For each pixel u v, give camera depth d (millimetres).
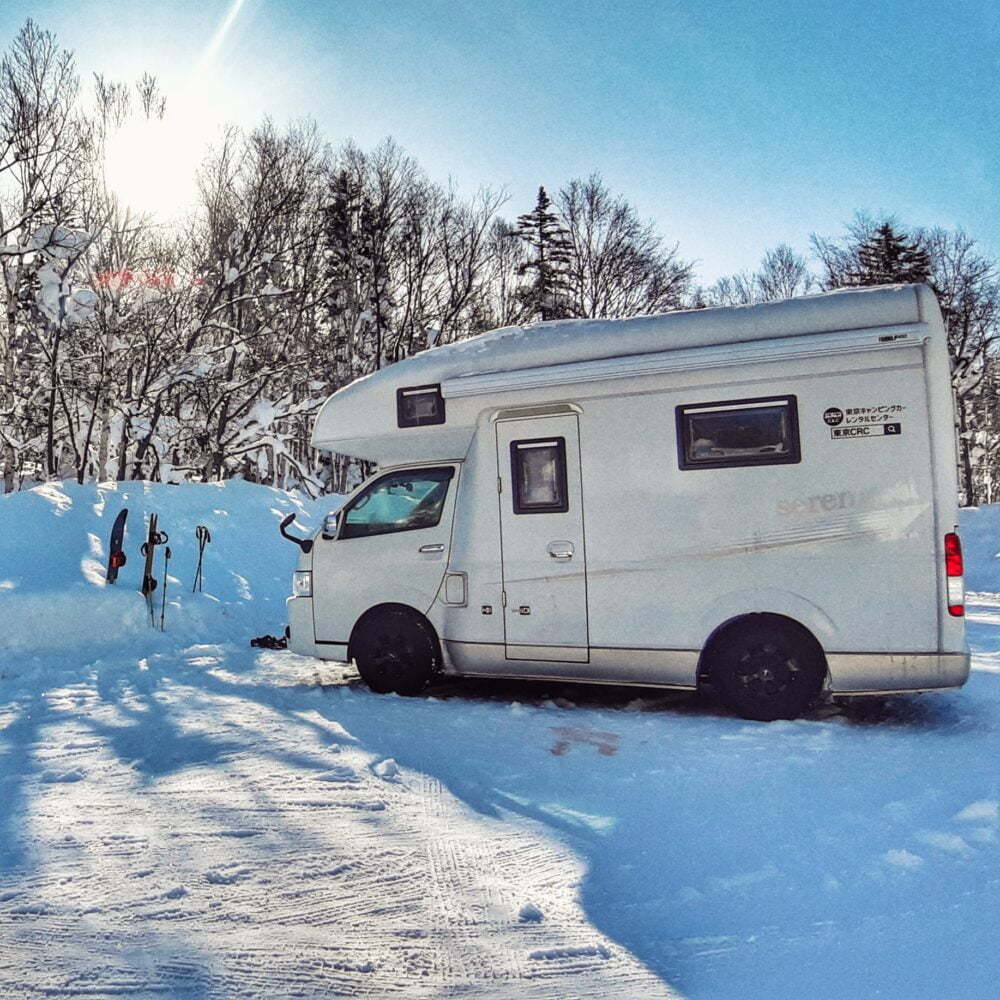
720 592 6387
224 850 3854
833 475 6129
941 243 40906
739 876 3576
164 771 5102
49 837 4023
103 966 2846
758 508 6309
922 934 3033
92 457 24266
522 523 7012
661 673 6566
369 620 7504
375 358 35469
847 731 5980
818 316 6238
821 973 2807
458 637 7211
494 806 4488
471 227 38562
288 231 30703
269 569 13828
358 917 3219
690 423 6508
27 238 20375
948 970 2795
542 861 3766
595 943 3020
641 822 4246
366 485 7680
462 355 7340
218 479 25000
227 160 28375
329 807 4430
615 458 6723
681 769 5137
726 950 2979
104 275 22000
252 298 25562
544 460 6945
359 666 7543
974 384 40781
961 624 5891
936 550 5926
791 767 5125
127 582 11375
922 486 5953
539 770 5148
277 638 10531
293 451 34062
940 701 6871
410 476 7520
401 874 3609
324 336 34750
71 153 21562
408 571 7406
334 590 7668
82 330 22328
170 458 25844
